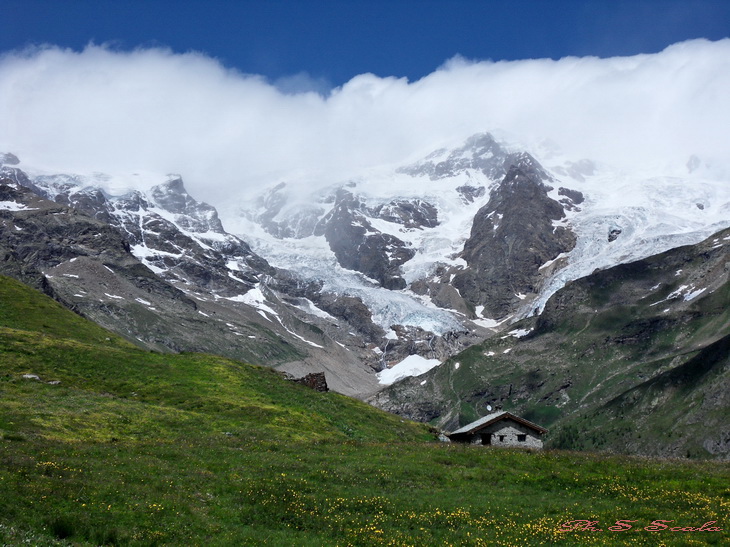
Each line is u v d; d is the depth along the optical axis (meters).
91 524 39.81
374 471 59.47
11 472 45.81
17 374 84.88
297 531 44.28
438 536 44.78
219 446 66.00
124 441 65.00
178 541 39.97
